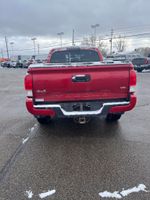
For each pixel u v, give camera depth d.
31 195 3.26
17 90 14.55
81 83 4.99
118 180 3.59
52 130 6.05
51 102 5.09
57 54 7.94
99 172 3.84
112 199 3.14
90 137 5.47
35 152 4.69
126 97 5.12
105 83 5.02
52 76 4.96
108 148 4.81
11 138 5.54
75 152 4.64
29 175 3.79
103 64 4.96
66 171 3.89
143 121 6.71
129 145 4.95
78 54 7.93
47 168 4.01
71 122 6.70
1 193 3.32
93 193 3.28
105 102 5.09
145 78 21.03
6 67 67.00
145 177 3.67
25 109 8.60
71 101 5.09
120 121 6.73
